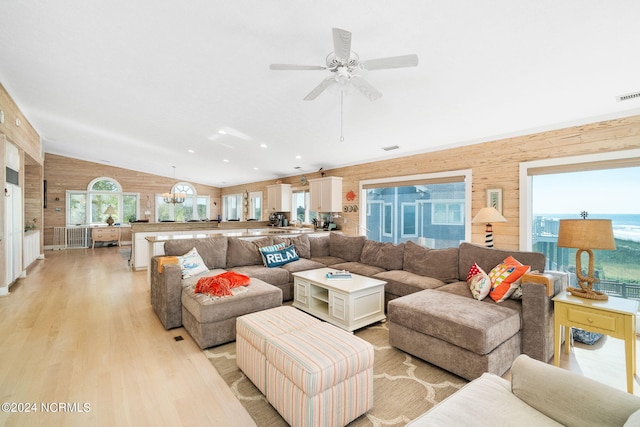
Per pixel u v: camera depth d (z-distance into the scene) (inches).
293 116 163.8
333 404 63.6
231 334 108.7
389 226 218.1
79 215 377.1
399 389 81.5
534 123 136.7
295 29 93.0
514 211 148.0
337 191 245.6
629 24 75.0
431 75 107.8
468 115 134.8
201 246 153.1
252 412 72.0
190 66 123.0
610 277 124.4
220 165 324.5
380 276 145.6
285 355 66.9
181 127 205.9
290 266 165.8
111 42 111.2
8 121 167.3
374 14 82.0
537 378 52.0
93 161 383.6
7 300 155.6
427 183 187.3
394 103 132.7
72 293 169.0
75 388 79.6
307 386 59.8
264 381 76.0
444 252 142.5
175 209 442.0
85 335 112.8
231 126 191.8
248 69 121.1
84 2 91.0
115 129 230.2
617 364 94.0
